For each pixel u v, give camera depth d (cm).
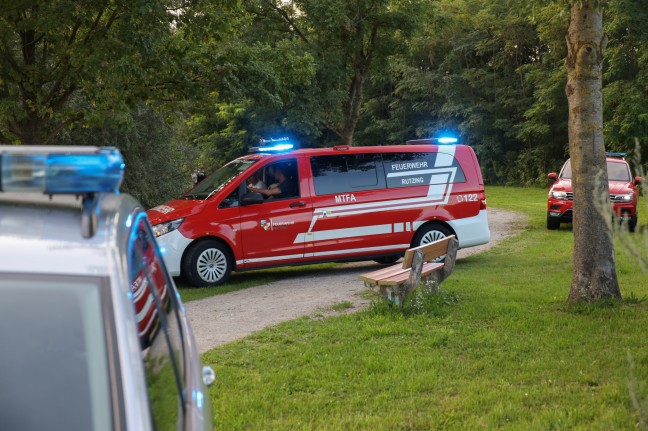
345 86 2489
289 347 748
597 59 867
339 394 594
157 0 1354
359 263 1512
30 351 187
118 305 191
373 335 781
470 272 1272
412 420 527
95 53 1341
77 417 178
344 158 1323
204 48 1673
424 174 1360
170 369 227
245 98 1727
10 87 1394
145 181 2655
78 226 209
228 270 1250
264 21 2419
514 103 5362
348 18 2247
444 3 5597
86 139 2419
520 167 5378
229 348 754
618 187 1984
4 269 196
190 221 1220
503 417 527
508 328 789
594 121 876
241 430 516
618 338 734
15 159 185
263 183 1272
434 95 5816
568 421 510
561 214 2016
